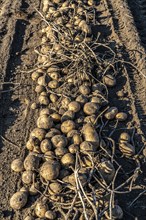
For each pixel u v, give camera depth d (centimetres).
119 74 198
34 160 148
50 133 156
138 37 220
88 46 199
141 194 143
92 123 162
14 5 259
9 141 168
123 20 236
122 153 158
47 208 137
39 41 226
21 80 200
